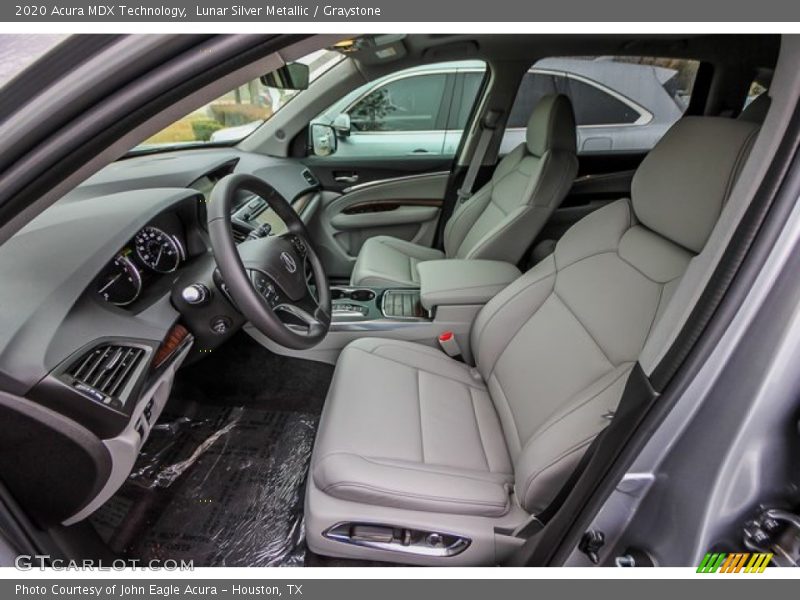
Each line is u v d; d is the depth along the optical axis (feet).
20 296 2.73
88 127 1.60
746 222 1.71
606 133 8.50
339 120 7.99
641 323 3.09
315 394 5.52
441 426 3.77
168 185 5.54
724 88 6.91
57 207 3.73
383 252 6.97
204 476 4.65
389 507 3.03
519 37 6.21
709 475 2.08
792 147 1.60
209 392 5.44
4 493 2.56
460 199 8.09
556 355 3.64
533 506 2.90
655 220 3.30
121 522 4.19
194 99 1.66
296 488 4.57
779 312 1.78
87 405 2.67
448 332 5.08
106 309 3.16
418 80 8.11
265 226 5.62
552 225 7.46
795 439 2.01
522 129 8.43
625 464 2.08
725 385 1.92
